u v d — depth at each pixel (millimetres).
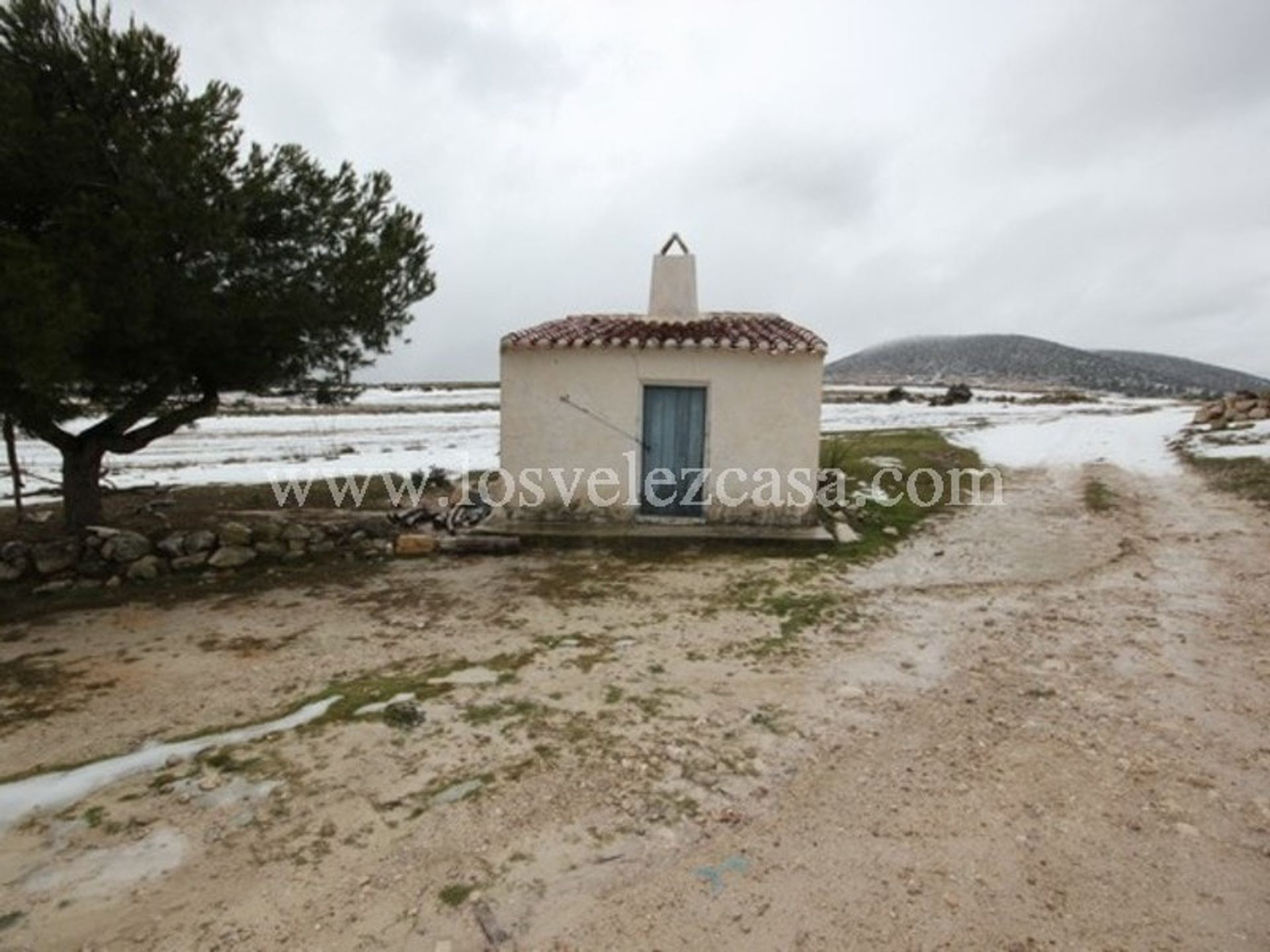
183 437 24828
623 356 11180
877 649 6602
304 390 10805
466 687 5707
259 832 3879
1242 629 6988
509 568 9633
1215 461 16734
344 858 3656
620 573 9367
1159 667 6094
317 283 9602
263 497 13617
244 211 8648
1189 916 3221
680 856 3660
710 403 11133
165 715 5348
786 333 11875
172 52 8422
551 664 6223
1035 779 4352
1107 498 14047
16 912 3316
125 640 6949
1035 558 9984
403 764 4531
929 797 4164
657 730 4984
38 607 7957
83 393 8773
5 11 7711
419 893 3402
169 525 10805
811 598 8164
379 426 30188
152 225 7758
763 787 4281
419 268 10789
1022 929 3145
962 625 7258
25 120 7309
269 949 3074
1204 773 4402
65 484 9844
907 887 3412
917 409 40812
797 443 11102
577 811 4035
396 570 9531
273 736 4902
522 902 3344
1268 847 3680
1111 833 3811
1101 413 35281
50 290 6836
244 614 7723
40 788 4324
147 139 8102
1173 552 10086
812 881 3471
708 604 8000
